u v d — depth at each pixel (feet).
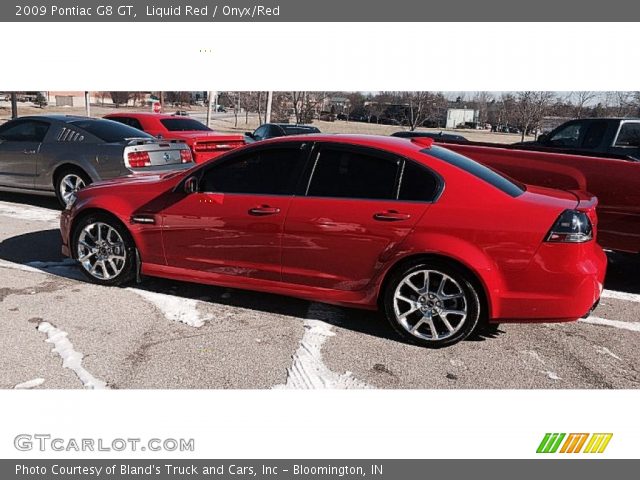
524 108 84.84
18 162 26.43
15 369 11.46
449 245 12.24
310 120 105.40
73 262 18.21
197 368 11.75
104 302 14.93
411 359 12.43
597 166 17.47
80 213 15.94
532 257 11.97
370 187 13.16
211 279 14.80
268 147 14.15
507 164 18.83
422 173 12.89
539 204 12.28
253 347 12.71
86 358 11.95
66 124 26.04
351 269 13.25
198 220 14.53
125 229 15.52
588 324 14.74
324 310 14.98
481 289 12.39
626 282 18.63
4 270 17.22
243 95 123.03
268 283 14.17
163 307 14.75
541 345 13.35
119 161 24.58
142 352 12.28
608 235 17.57
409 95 94.48
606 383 11.76
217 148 32.22
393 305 13.00
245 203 14.03
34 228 22.57
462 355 12.71
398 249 12.67
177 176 15.16
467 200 12.48
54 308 14.42
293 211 13.53
